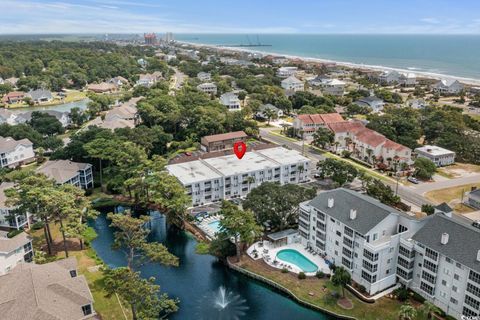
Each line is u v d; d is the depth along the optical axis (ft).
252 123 586.86
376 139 482.69
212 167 400.47
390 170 454.81
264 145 478.59
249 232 272.10
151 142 480.64
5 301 189.26
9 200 289.74
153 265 284.41
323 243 280.72
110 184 396.57
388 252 240.53
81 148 429.79
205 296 250.98
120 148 408.46
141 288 207.82
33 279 200.64
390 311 226.79
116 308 229.45
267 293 254.68
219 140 523.29
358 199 268.21
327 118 590.96
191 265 286.25
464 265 205.36
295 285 253.85
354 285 250.98
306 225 294.66
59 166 394.11
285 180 414.62
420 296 236.02
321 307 233.35
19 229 311.88
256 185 398.01
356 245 249.14
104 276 257.75
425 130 562.66
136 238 258.57
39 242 303.89
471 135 529.86
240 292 255.91
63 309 190.49
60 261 237.86
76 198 315.99
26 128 519.60
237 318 230.68
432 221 236.22
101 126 556.92
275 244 299.17
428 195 389.39
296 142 563.48
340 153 520.42
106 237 322.75
